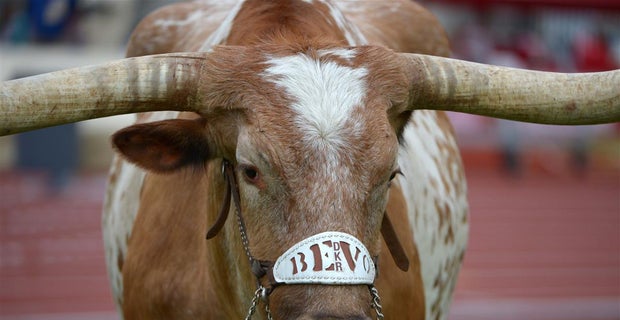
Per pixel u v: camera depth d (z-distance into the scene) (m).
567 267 25.73
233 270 8.11
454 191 10.82
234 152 7.52
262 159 7.05
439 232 10.19
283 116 7.05
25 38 36.19
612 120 7.89
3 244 26.28
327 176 6.90
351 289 6.78
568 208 33.12
